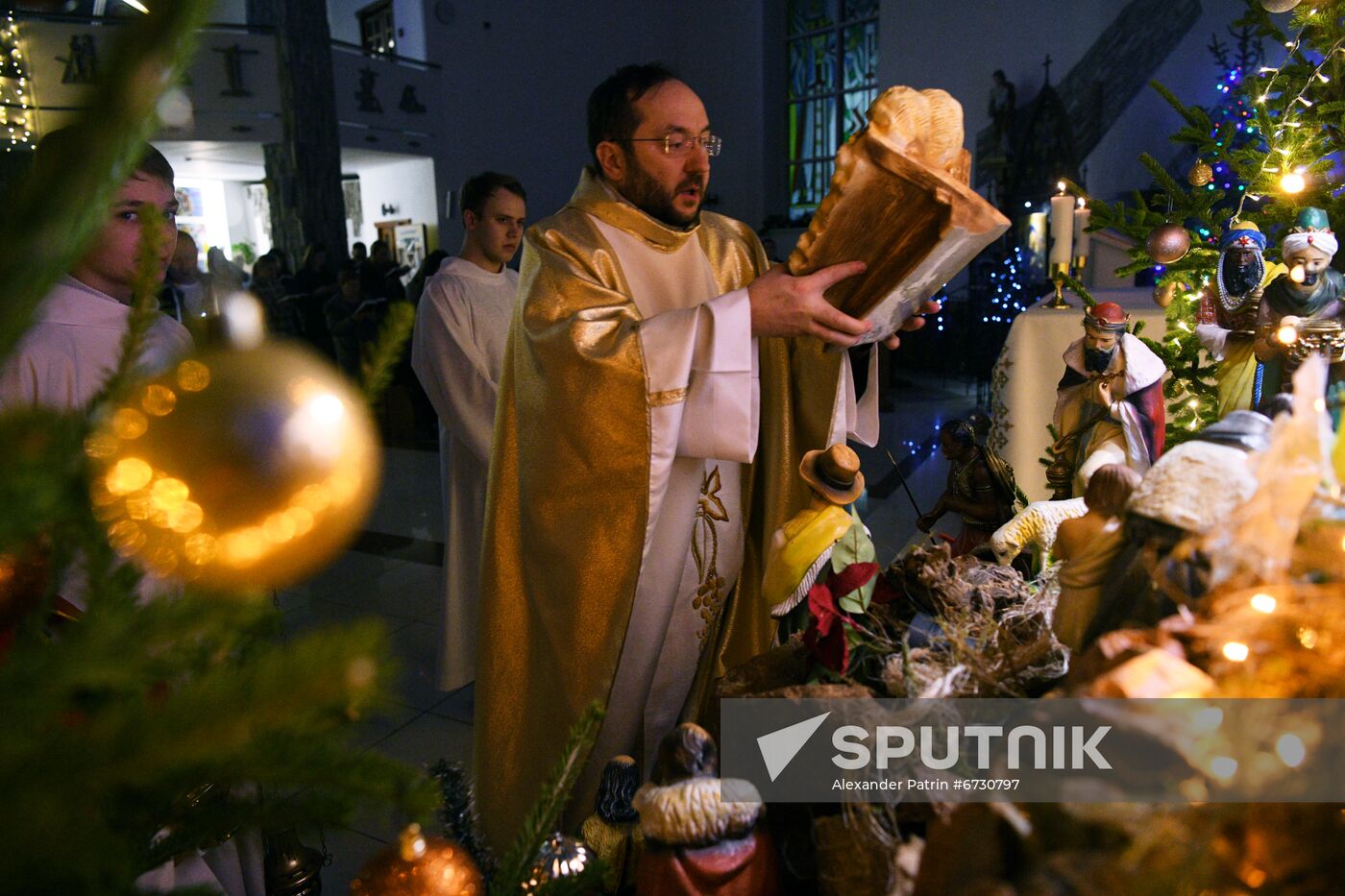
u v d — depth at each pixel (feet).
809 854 3.30
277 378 1.35
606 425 5.17
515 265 27.99
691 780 3.12
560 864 3.67
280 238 39.63
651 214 6.07
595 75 53.36
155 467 1.31
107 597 1.50
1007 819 2.34
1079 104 40.06
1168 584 2.56
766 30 53.21
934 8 43.62
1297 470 2.47
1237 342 5.75
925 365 36.91
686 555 6.05
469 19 47.65
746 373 4.98
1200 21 37.86
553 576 5.62
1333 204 6.17
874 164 4.10
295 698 1.16
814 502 4.26
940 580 3.68
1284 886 2.16
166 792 1.58
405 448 25.48
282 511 1.37
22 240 0.98
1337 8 6.16
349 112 42.45
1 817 1.07
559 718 5.96
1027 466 8.98
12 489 1.22
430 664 11.26
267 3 38.37
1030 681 3.18
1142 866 2.17
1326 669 2.31
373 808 1.75
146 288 1.77
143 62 0.96
